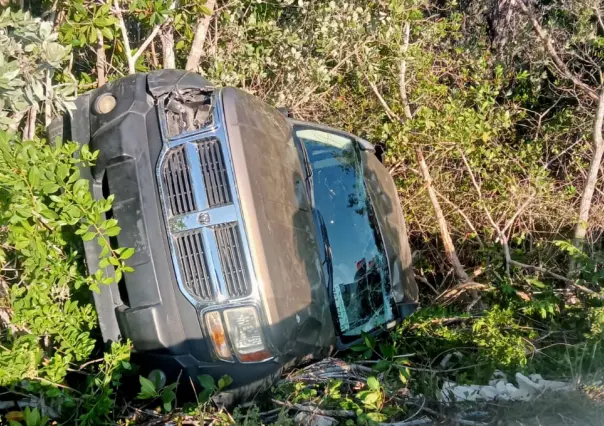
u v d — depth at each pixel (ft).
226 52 19.45
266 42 20.22
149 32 18.22
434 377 12.01
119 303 10.57
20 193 9.39
